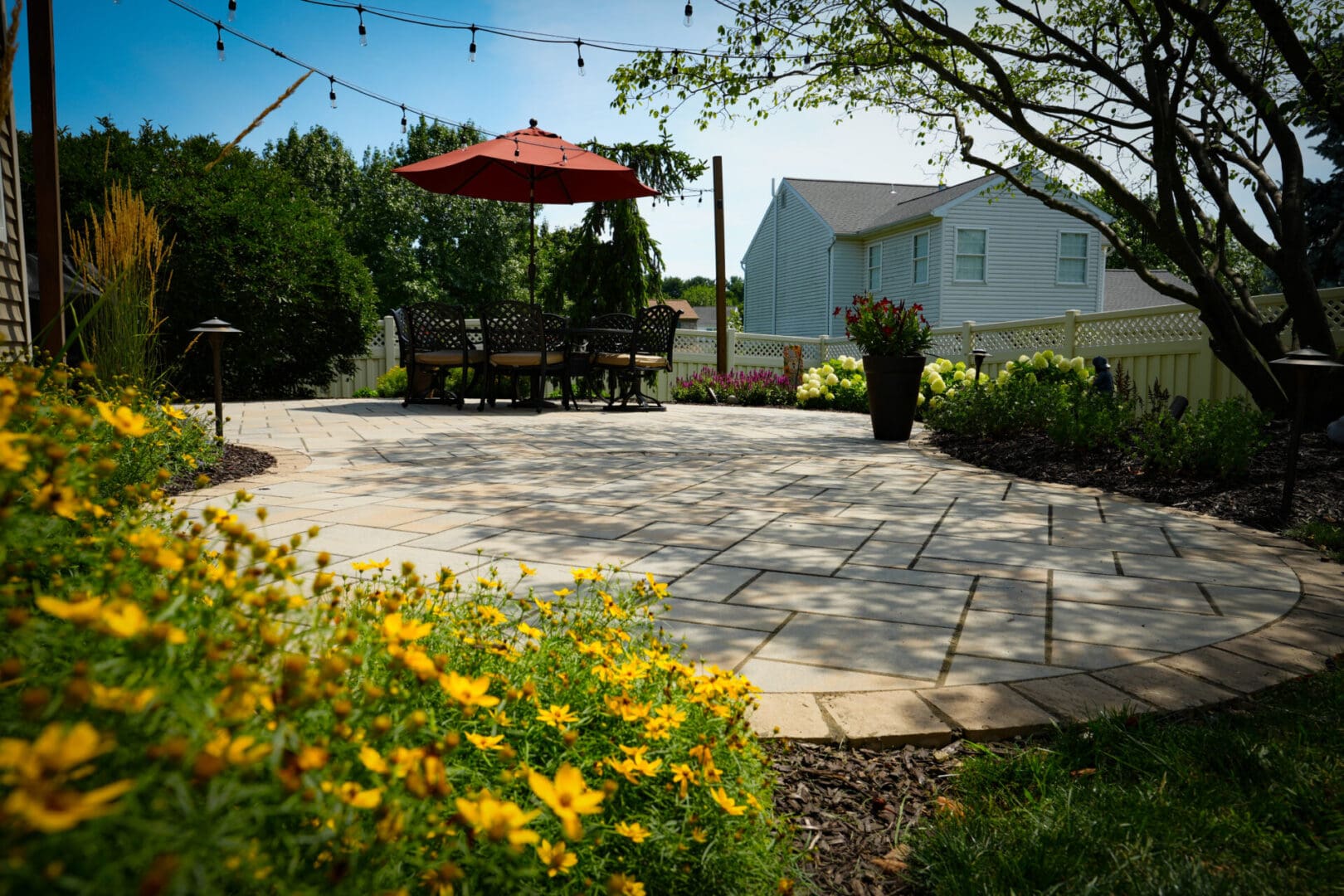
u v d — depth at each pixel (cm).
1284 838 133
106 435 119
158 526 131
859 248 2141
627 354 998
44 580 97
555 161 920
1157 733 169
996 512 415
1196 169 714
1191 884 120
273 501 400
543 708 125
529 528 358
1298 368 390
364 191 3166
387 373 1277
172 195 1043
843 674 204
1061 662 213
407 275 3117
